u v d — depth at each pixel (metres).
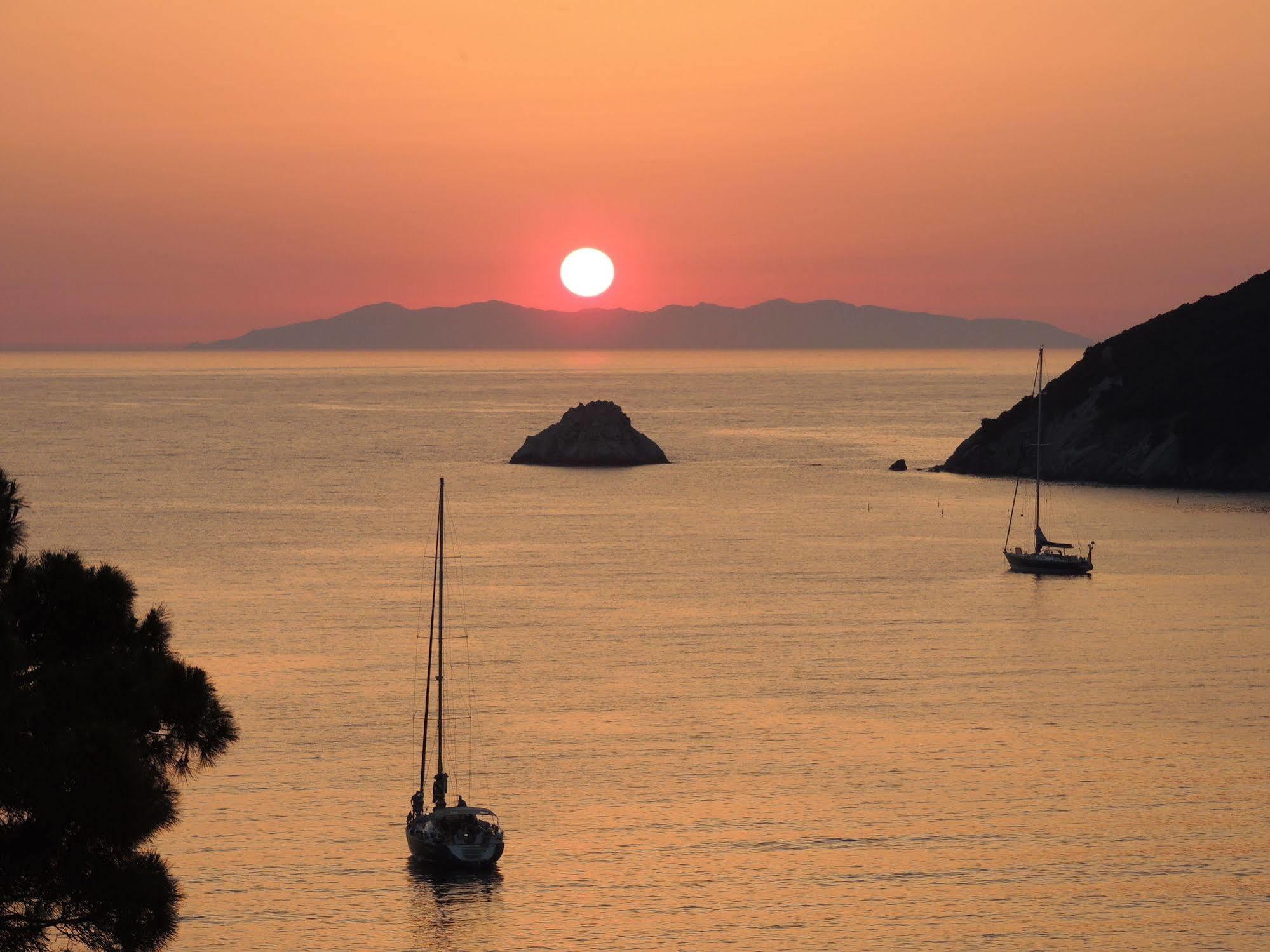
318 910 77.44
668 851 86.00
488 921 76.19
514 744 108.31
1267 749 106.88
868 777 100.06
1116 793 96.50
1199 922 75.81
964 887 80.62
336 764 102.50
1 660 34.06
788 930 75.19
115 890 33.44
